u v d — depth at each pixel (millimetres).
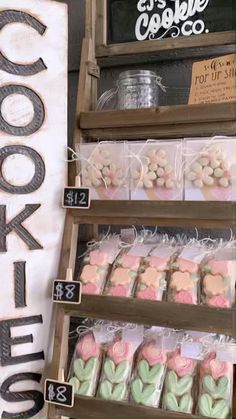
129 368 1224
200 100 1286
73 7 1544
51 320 1335
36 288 1311
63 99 1333
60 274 1309
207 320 1124
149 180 1229
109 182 1274
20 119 1270
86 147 1295
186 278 1196
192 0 1290
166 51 1332
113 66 1503
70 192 1304
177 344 1221
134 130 1283
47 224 1318
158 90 1424
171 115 1210
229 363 1169
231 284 1180
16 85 1259
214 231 1445
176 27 1311
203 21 1283
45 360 1332
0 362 1267
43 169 1309
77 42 1546
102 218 1285
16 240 1278
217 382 1148
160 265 1239
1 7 1232
